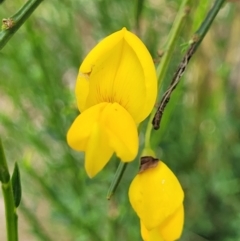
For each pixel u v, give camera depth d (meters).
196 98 0.33
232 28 0.32
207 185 0.34
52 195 0.31
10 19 0.17
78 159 0.32
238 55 0.34
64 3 0.28
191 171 0.34
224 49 0.32
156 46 0.29
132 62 0.17
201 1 0.21
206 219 0.35
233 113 0.35
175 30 0.19
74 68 0.31
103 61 0.17
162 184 0.17
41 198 0.33
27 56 0.29
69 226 0.32
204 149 0.34
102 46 0.17
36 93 0.30
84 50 0.31
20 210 0.32
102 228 0.32
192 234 0.35
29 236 0.40
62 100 0.29
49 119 0.30
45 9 0.30
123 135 0.17
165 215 0.17
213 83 0.32
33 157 0.35
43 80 0.29
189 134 0.33
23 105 0.31
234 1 0.22
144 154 0.18
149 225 0.17
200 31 0.18
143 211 0.17
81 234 0.31
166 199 0.17
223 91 0.31
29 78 0.29
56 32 0.30
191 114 0.33
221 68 0.30
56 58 0.30
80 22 0.32
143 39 0.29
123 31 0.17
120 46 0.17
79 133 0.17
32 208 0.36
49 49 0.30
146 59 0.17
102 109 0.17
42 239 0.32
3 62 0.30
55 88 0.30
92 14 0.30
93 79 0.17
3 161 0.17
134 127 0.17
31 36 0.28
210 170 0.34
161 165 0.18
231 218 0.35
